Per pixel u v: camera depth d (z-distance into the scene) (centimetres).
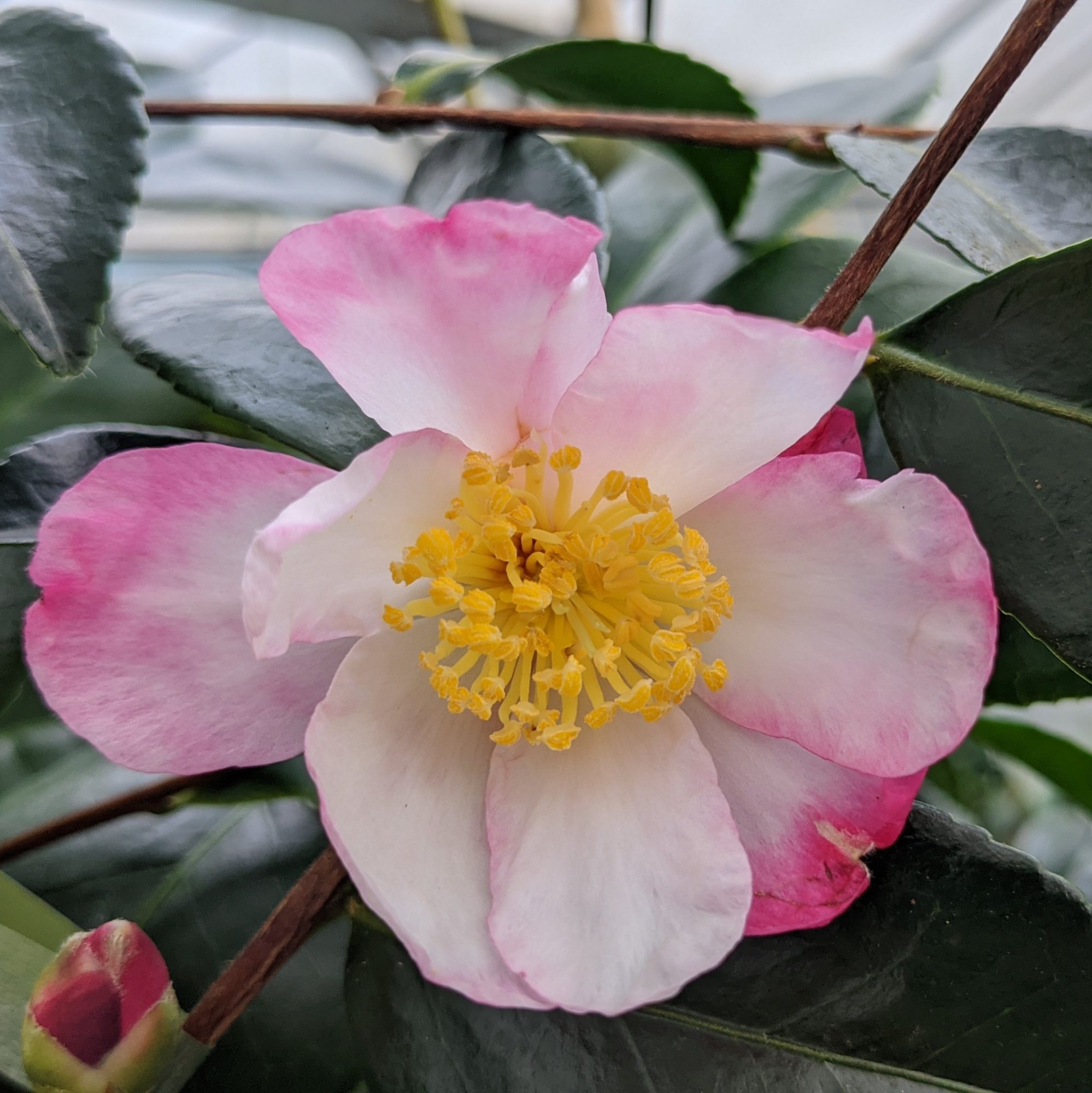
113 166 10
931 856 10
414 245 8
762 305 14
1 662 11
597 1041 9
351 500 8
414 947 7
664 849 9
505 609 10
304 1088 11
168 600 8
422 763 9
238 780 13
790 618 9
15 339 15
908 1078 9
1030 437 10
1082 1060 9
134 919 12
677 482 9
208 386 10
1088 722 33
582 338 9
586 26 25
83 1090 8
